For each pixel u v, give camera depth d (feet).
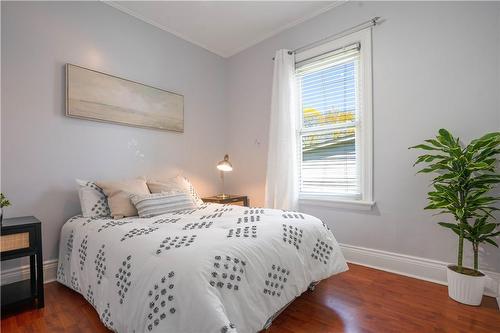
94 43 7.89
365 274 7.27
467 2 6.35
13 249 5.23
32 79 6.72
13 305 5.25
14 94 6.46
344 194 8.49
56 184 7.11
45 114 6.93
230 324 3.21
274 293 4.32
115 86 8.25
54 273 7.02
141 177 8.28
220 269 3.69
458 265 5.80
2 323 4.95
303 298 5.90
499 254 5.94
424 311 5.32
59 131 7.18
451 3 6.56
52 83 7.06
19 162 6.52
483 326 4.80
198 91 10.98
